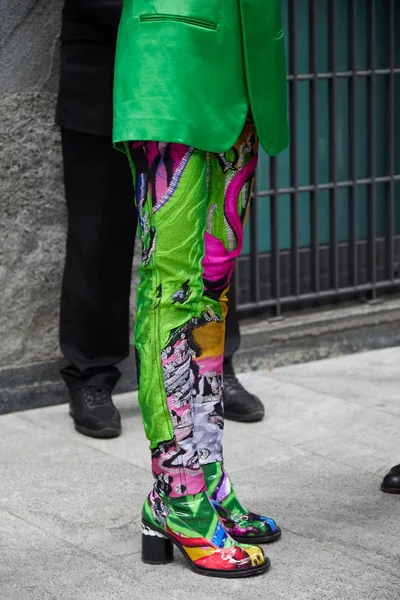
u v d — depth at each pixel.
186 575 3.60
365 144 6.71
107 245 5.13
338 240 6.71
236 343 5.33
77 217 5.13
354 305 6.62
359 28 6.57
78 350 5.20
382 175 6.84
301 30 6.37
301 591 3.46
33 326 5.41
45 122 5.29
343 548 3.78
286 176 6.43
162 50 3.32
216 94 3.37
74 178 5.11
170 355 3.47
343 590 3.46
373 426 5.11
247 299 6.33
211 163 3.55
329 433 5.02
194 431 3.69
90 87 4.93
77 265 5.16
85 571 3.63
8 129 5.21
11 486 4.39
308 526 3.97
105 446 4.90
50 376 5.47
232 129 3.41
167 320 3.46
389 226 6.72
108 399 5.12
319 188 6.42
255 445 4.86
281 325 6.19
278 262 6.26
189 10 3.31
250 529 3.80
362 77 6.59
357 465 4.61
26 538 3.90
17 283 5.34
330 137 6.47
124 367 5.69
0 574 3.61
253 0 3.39
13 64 5.16
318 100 6.48
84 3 4.80
